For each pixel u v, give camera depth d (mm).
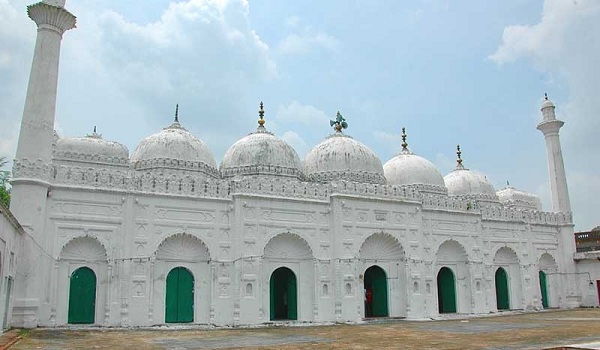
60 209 13367
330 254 16531
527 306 20812
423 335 12008
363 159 19391
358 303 16562
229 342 10609
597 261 21797
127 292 13688
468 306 19219
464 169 24844
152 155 17266
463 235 19547
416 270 17984
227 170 18266
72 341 10266
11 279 11461
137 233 14086
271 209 15836
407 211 18188
